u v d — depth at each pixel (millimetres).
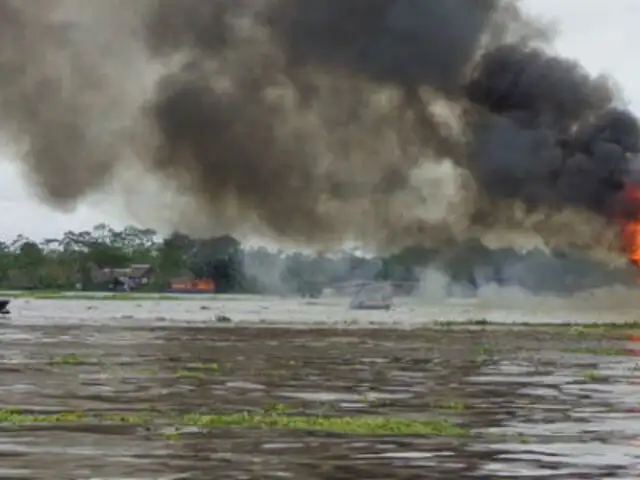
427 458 27969
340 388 46375
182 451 28734
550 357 66500
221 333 89000
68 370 53812
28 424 33812
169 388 45562
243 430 32750
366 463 27141
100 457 27672
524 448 29766
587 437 32000
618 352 70938
